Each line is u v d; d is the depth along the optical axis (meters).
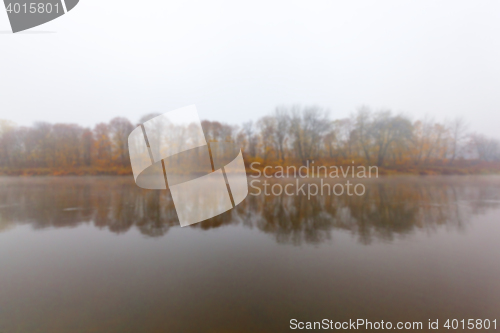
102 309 3.98
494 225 8.66
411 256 6.08
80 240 7.30
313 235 7.70
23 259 5.99
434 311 3.90
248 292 4.45
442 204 12.02
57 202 12.41
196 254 6.24
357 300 4.20
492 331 3.44
